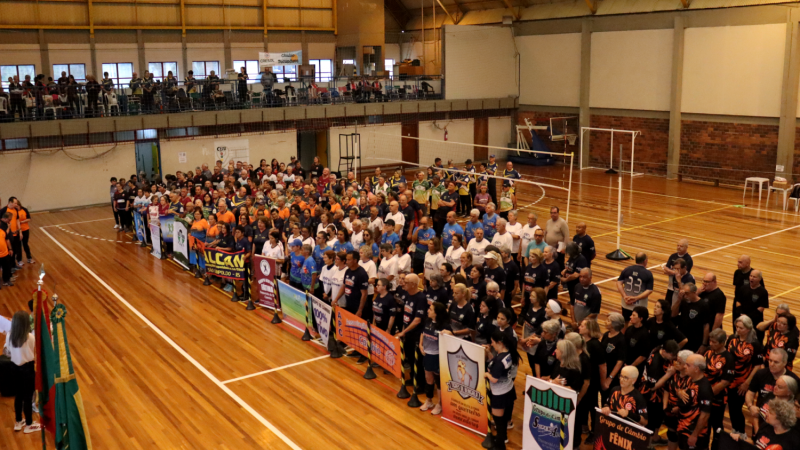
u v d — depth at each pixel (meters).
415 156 35.09
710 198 25.73
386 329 10.66
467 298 9.30
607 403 7.49
